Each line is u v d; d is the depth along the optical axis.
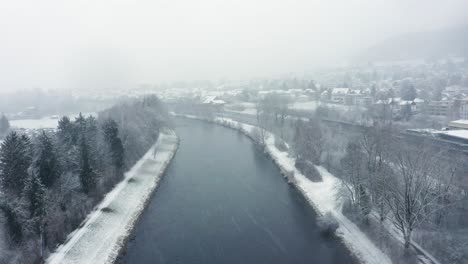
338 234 55.03
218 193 75.31
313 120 111.06
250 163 97.00
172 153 107.31
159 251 52.50
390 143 63.09
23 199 49.03
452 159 63.47
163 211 66.62
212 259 50.31
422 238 47.78
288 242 54.84
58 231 51.53
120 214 62.75
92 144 73.50
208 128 152.38
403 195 47.50
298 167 85.00
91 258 48.62
